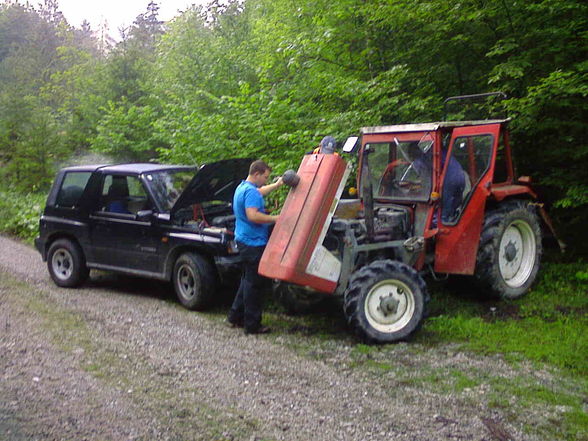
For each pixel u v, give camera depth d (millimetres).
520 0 8062
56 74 29266
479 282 6832
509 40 8250
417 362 5371
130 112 14492
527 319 6391
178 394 4715
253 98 9344
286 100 9164
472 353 5559
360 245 6129
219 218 7402
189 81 13078
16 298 7734
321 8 9969
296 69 9977
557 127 8055
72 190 8445
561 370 5121
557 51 8133
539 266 7426
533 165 8758
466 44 8945
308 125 9250
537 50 8109
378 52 9734
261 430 4109
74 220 8312
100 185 8172
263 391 4785
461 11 8430
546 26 8203
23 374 5090
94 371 5195
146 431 4066
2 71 41250
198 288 7094
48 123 18281
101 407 4449
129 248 7777
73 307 7340
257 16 14836
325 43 9414
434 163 6500
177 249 7379
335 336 6184
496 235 6754
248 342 6043
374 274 5797
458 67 9336
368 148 6520
